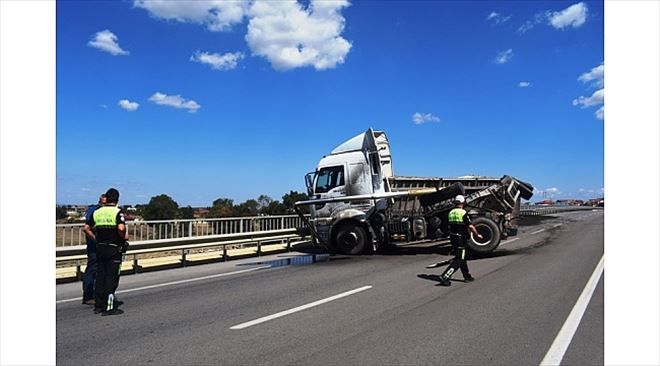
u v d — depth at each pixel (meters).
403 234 14.25
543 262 11.92
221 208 22.31
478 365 4.72
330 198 14.87
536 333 5.75
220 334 5.95
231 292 8.84
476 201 13.90
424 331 5.87
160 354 5.23
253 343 5.54
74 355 5.23
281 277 10.62
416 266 11.83
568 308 6.98
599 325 6.05
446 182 16.72
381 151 15.72
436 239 14.32
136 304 7.92
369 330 5.96
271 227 19.30
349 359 4.92
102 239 7.33
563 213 45.44
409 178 15.83
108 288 7.26
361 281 9.69
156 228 14.92
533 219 33.31
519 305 7.21
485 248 13.07
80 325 6.54
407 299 7.79
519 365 4.71
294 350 5.24
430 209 14.32
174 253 14.84
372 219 14.49
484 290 8.43
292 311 7.10
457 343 5.39
